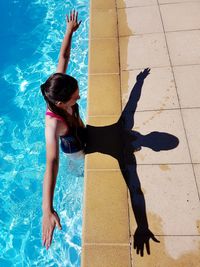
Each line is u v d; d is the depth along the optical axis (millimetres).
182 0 5199
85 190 3211
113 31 4844
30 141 5336
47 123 2621
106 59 4434
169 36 4641
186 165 3283
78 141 3238
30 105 5785
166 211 3000
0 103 5875
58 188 4473
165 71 4172
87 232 2947
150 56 4398
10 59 6543
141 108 3812
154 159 3361
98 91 4051
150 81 4074
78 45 6258
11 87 6070
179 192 3107
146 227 2926
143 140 3521
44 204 2285
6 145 5328
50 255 4137
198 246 2779
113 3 5340
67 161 4203
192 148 3402
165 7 5121
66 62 3215
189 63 4223
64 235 4188
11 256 4199
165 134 3549
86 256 2818
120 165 3354
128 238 2885
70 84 2469
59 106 2566
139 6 5215
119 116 3770
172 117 3684
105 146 3510
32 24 7062
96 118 3777
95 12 5219
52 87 2445
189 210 2984
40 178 4898
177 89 3945
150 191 3143
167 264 2715
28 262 4129
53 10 7203
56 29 6863
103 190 3191
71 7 7141
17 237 4371
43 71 6223
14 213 4605
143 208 3039
